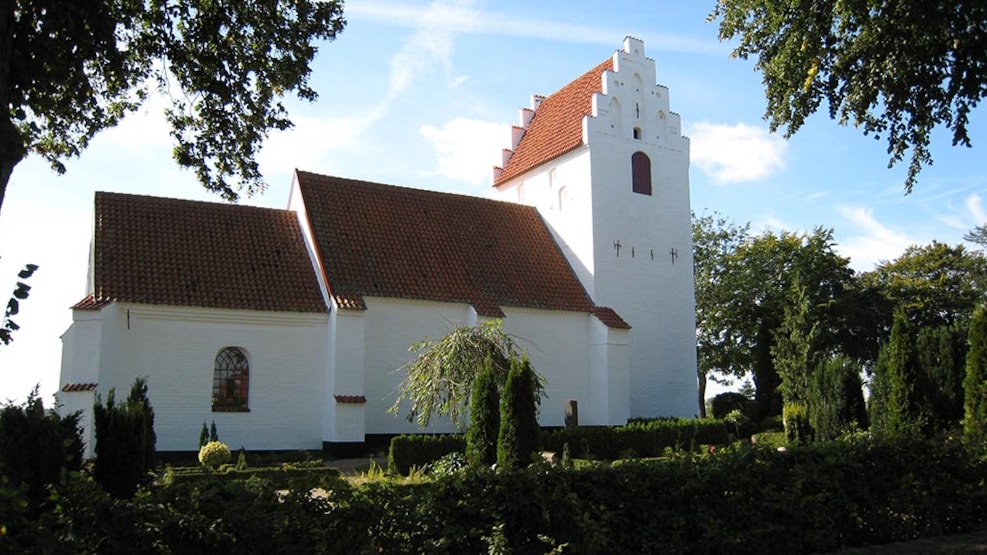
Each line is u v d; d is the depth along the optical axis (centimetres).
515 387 1439
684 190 3375
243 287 2412
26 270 720
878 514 1048
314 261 2594
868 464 1075
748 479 965
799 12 1370
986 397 1459
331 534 745
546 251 3175
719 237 4572
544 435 2283
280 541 721
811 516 993
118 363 2192
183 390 2266
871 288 4344
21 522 616
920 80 1355
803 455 1039
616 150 3198
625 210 3181
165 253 2405
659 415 3123
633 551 879
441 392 2245
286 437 2383
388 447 2486
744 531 941
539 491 846
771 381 3553
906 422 1605
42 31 913
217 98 1288
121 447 1342
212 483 752
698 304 4494
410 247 2786
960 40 1245
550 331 2881
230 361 2373
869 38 1283
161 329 2261
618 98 3241
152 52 1241
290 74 1287
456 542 786
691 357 3247
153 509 691
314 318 2461
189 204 2625
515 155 3638
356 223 2756
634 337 3116
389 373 2536
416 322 2612
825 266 4262
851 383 2306
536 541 837
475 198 3225
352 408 2341
